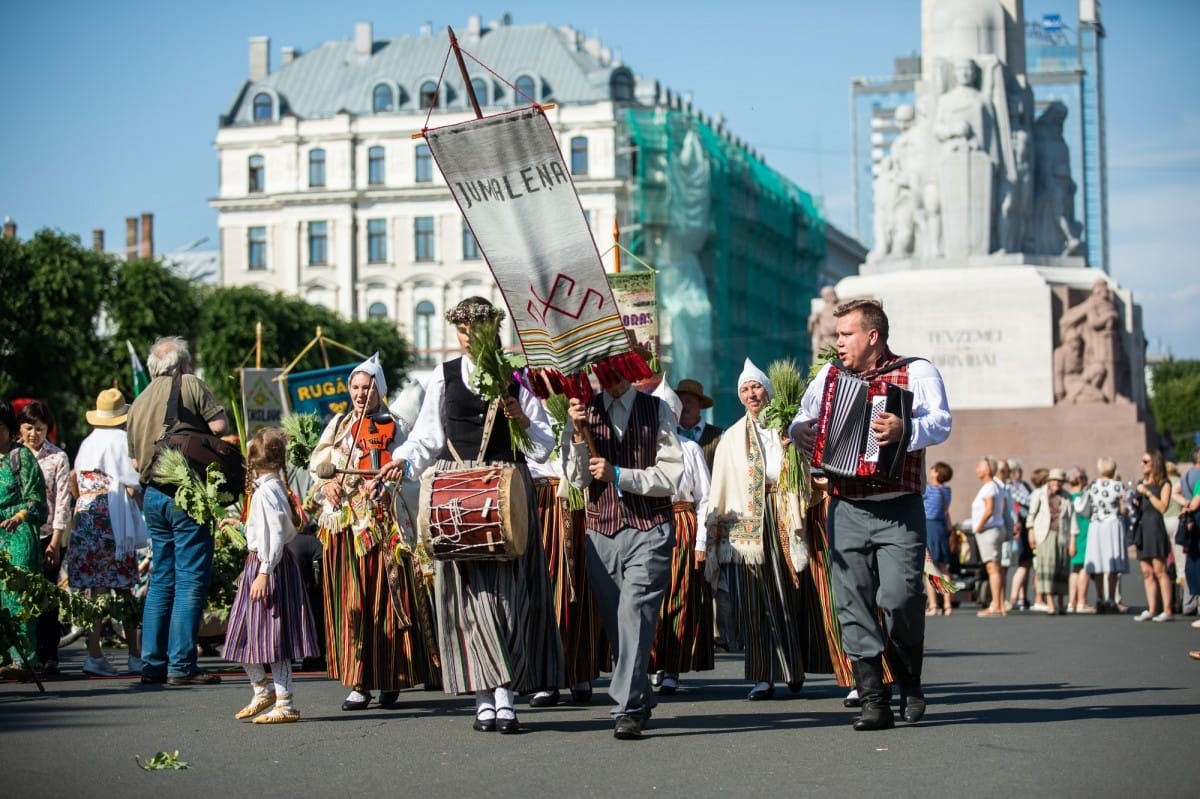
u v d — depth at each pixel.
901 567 9.20
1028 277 30.48
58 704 10.72
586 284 9.03
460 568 9.20
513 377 9.34
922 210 31.55
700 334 77.00
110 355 57.88
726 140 85.19
